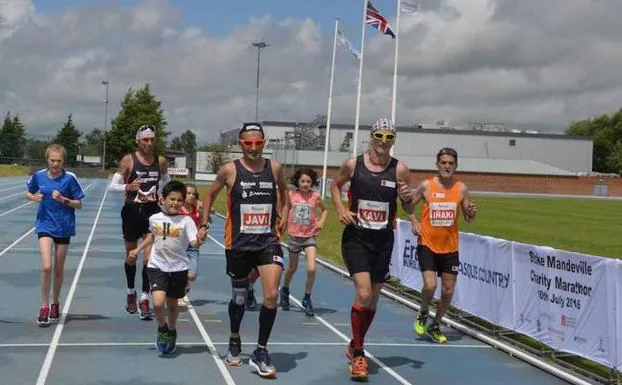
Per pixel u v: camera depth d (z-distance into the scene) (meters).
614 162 117.38
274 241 6.54
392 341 8.37
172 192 7.11
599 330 6.73
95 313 9.09
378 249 6.61
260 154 6.62
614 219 37.38
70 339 7.70
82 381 6.27
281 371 6.85
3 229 20.11
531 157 104.75
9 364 6.71
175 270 7.12
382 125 6.51
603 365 6.81
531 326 7.93
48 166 8.24
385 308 10.48
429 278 8.03
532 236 26.31
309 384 6.48
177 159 91.56
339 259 16.12
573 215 40.44
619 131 123.75
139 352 7.27
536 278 7.82
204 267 14.20
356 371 6.61
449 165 7.98
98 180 70.19
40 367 6.64
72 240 18.17
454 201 8.05
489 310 8.87
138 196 8.56
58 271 8.45
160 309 7.05
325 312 9.90
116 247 16.86
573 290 7.15
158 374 6.55
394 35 25.95
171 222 7.11
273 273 6.41
